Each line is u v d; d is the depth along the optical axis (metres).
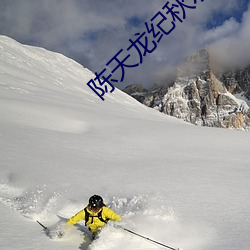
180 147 19.80
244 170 13.05
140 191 9.18
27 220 6.53
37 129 21.30
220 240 5.66
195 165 13.79
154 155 16.67
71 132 23.52
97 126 27.27
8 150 13.95
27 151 14.27
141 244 5.43
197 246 5.47
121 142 20.00
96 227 5.78
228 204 8.02
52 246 5.33
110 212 5.84
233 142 22.41
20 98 37.16
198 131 26.38
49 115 28.72
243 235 5.86
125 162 14.17
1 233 5.60
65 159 13.48
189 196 8.72
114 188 9.46
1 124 20.84
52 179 10.12
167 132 25.19
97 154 15.79
